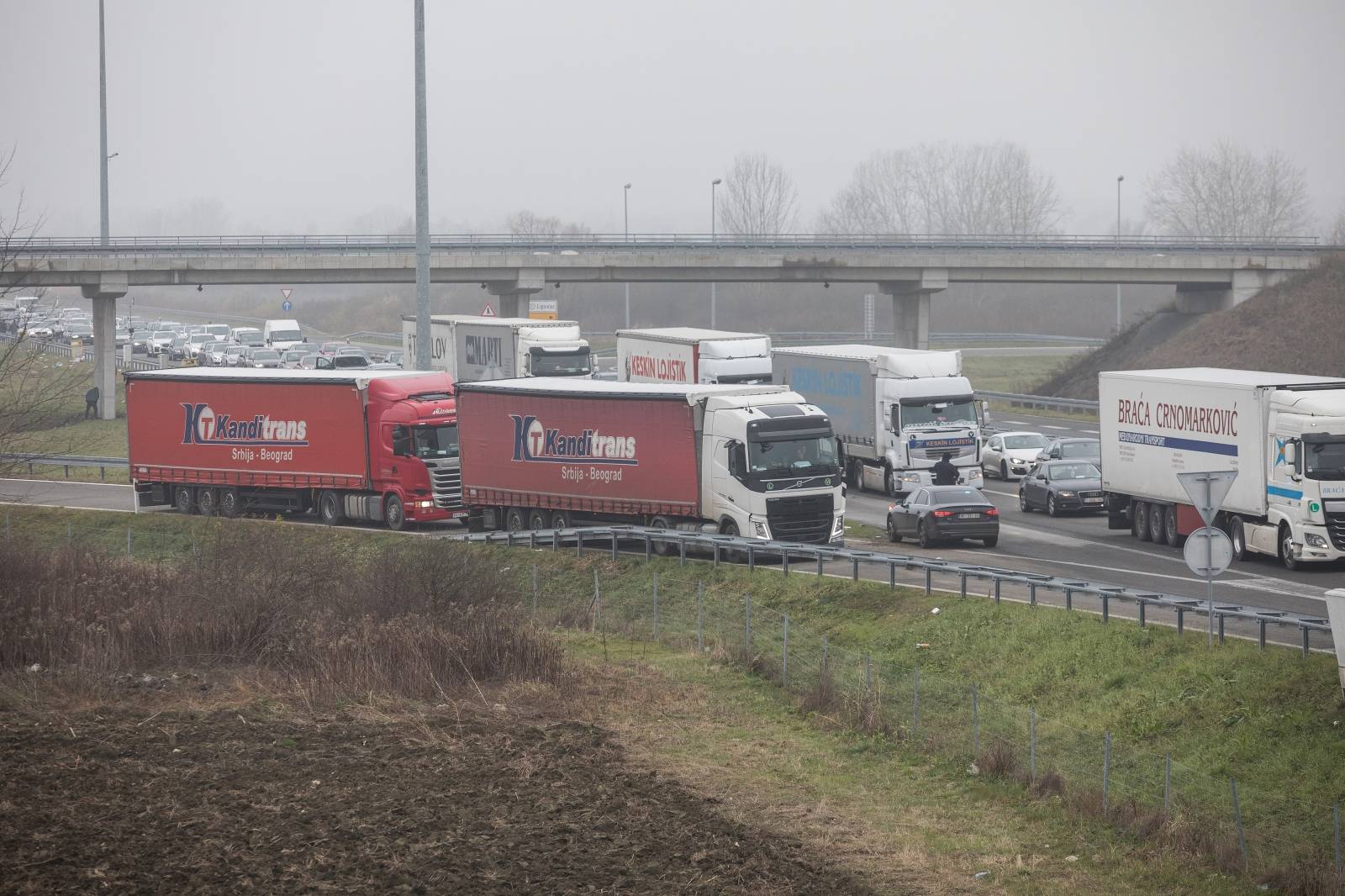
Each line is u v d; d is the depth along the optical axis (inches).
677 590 4598.9
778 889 2123.5
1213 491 3316.9
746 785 2733.8
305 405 6013.8
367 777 2593.5
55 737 2773.1
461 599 3929.6
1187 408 4940.9
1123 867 2357.3
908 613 4005.9
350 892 1984.5
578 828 2352.4
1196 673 3228.3
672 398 5004.9
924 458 6368.1
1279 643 3356.3
